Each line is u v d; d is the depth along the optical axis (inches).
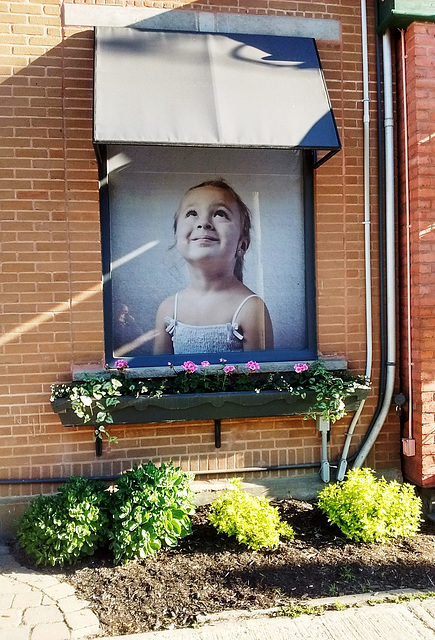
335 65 194.2
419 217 184.9
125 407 173.0
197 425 187.9
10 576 148.3
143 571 147.6
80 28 179.3
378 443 199.8
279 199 196.2
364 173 195.0
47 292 177.8
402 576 144.9
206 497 185.3
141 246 188.7
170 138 159.2
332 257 194.9
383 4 190.4
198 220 192.2
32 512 158.4
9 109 175.3
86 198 179.8
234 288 194.4
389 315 194.7
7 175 175.2
